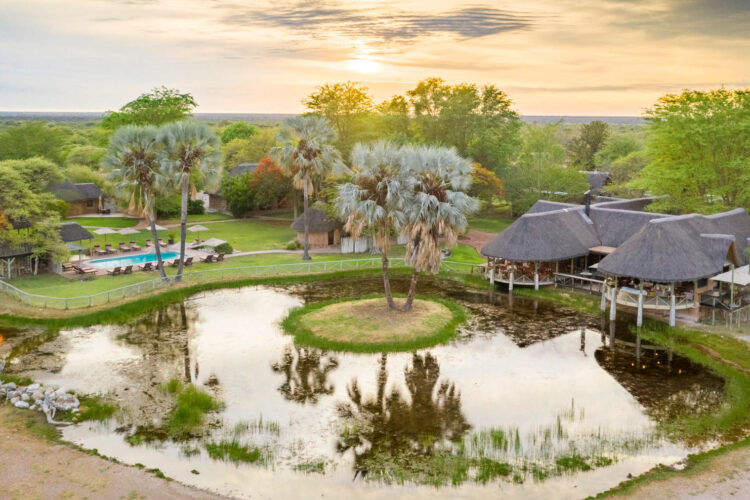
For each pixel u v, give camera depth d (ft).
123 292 143.02
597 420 83.46
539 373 100.17
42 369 99.91
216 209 303.27
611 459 73.20
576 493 66.03
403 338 114.32
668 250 122.62
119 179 152.76
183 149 151.23
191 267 173.47
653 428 80.94
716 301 126.41
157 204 252.42
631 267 122.93
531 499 65.00
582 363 104.37
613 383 96.02
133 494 64.95
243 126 497.87
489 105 286.25
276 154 185.78
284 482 68.23
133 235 224.94
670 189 192.75
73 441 76.64
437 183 120.67
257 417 83.97
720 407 87.15
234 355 107.86
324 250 205.26
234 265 177.06
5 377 95.20
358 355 108.37
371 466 71.82
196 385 94.32
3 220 153.28
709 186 197.47
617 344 113.50
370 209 116.47
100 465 70.74
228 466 71.41
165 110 281.95
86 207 277.44
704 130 179.73
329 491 66.59
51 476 68.13
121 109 296.92
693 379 97.40
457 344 113.91
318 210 214.69
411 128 300.61
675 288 133.90
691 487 66.54
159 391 91.61
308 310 132.77
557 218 158.10
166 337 117.39
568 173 253.85
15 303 133.49
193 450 74.90
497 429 80.94
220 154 153.89
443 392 92.79
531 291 150.61
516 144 304.50
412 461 72.95
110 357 106.01
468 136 290.15
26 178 161.48
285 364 103.86
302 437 78.59
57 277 159.53
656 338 116.16
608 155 383.24
